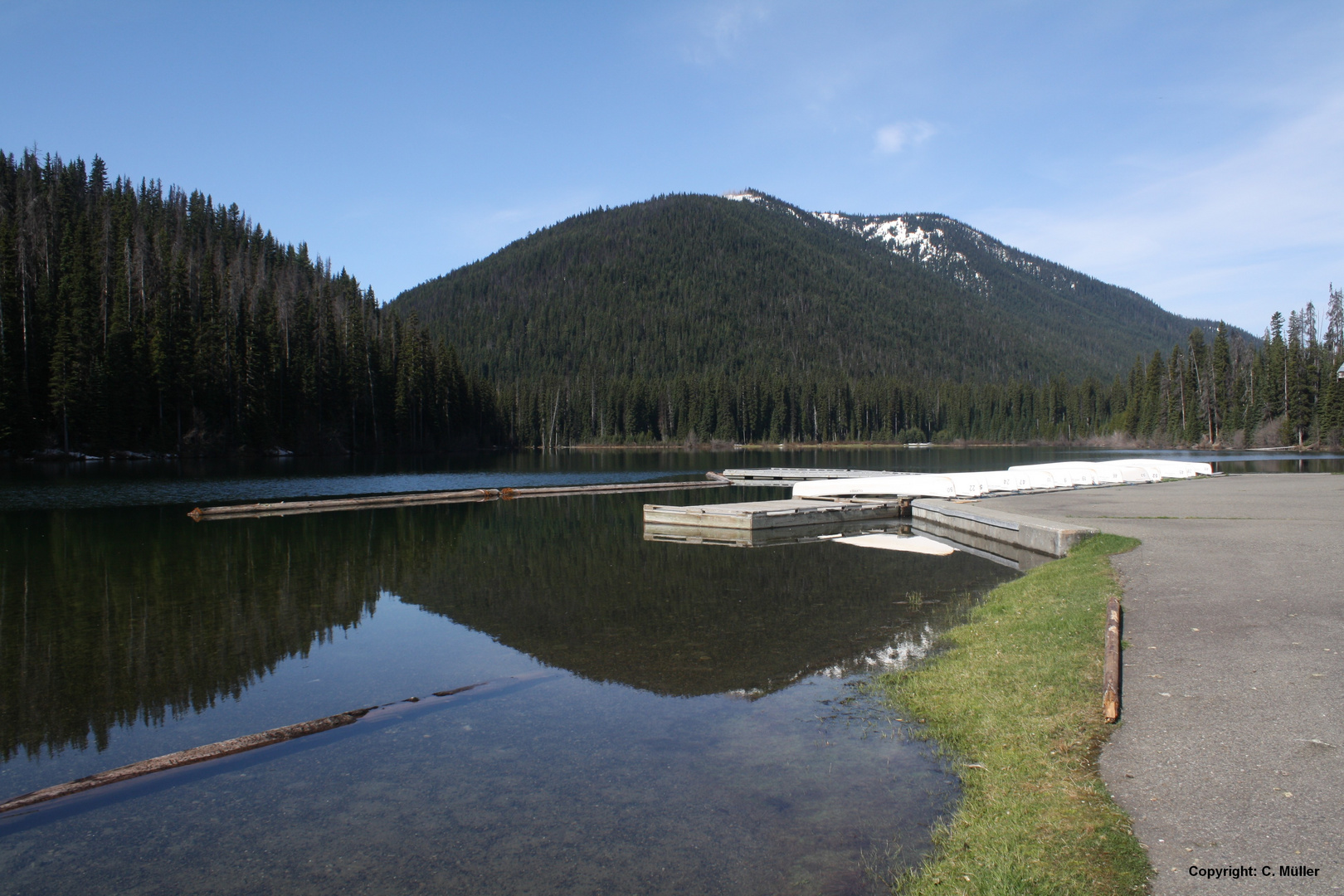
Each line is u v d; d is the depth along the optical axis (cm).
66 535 2289
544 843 532
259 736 742
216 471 4938
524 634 1162
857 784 600
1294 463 5334
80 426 5400
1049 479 3178
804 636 1097
